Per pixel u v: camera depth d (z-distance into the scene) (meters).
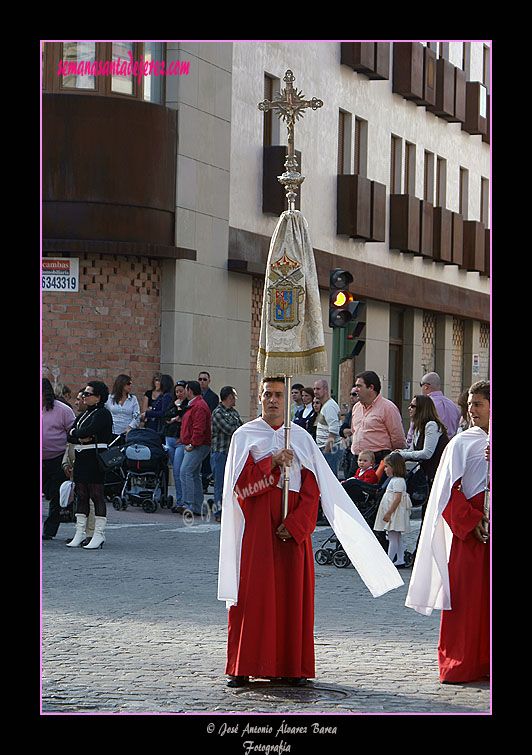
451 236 37.66
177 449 19.31
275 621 8.06
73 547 14.90
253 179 26.69
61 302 22.80
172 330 23.77
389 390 35.53
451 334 39.84
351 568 13.77
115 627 10.02
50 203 22.55
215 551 14.78
